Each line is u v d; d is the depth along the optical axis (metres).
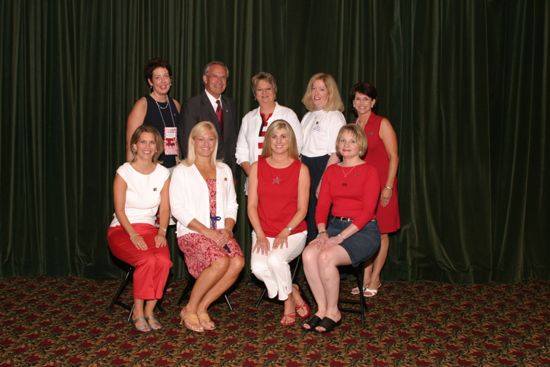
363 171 3.50
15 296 4.00
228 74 4.29
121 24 4.38
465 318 3.65
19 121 4.46
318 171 3.95
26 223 4.52
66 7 4.37
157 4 4.38
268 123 3.94
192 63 4.42
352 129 3.52
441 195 4.51
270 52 4.42
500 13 4.42
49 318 3.57
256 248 3.48
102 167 4.46
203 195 3.53
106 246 4.48
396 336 3.34
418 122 4.45
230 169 3.73
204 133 3.51
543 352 3.13
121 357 3.00
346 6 4.39
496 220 4.54
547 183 4.51
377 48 4.40
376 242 3.49
